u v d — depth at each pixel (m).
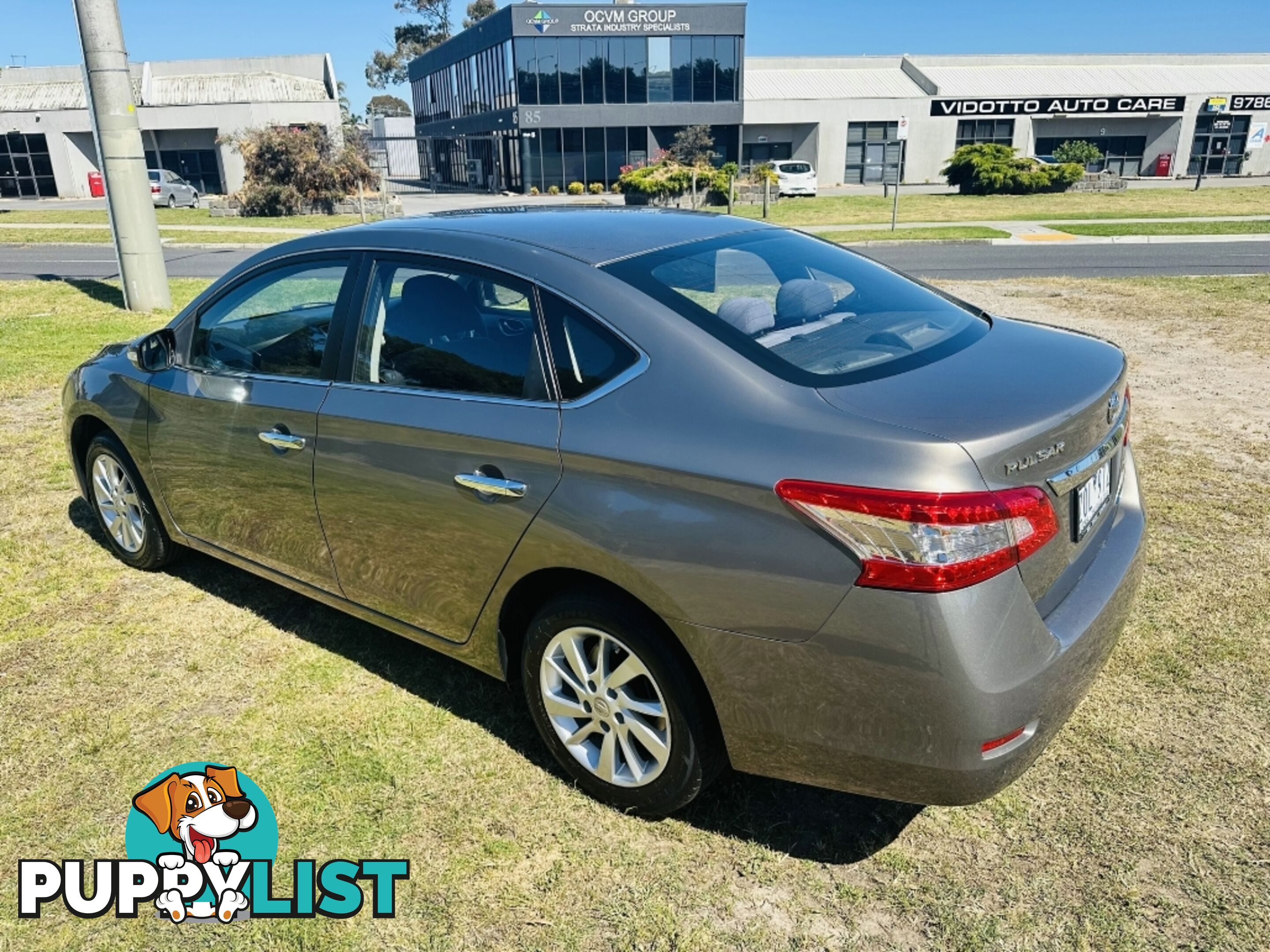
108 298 12.59
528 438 2.59
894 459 2.08
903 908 2.39
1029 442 2.17
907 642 2.08
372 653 3.64
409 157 66.75
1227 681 3.28
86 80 10.67
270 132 31.88
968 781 2.17
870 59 53.44
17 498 5.31
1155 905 2.37
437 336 2.92
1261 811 2.67
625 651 2.55
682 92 42.78
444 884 2.51
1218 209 26.77
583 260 2.74
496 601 2.79
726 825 2.70
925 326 2.86
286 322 3.37
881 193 40.72
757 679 2.29
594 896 2.46
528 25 40.50
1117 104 50.28
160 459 3.90
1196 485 5.07
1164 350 8.29
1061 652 2.25
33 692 3.40
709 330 2.47
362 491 3.05
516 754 3.02
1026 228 21.81
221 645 3.71
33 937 2.39
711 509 2.27
